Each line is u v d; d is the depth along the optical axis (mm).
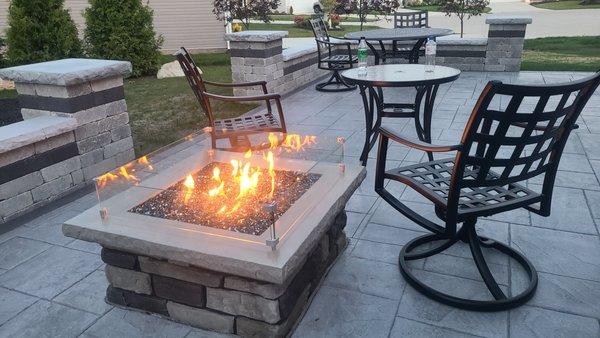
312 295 2125
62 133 3295
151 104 6434
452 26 16375
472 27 16078
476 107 1660
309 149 2654
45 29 6801
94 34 8492
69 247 2664
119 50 8445
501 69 7312
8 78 3434
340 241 2414
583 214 2762
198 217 2014
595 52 9047
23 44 6762
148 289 2025
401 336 1880
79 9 10781
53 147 3262
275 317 1809
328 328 1943
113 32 8398
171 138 4836
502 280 2184
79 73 3326
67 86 3289
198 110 5996
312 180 2336
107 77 3602
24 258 2559
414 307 2043
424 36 5336
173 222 1979
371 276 2268
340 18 18359
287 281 1809
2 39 7879
